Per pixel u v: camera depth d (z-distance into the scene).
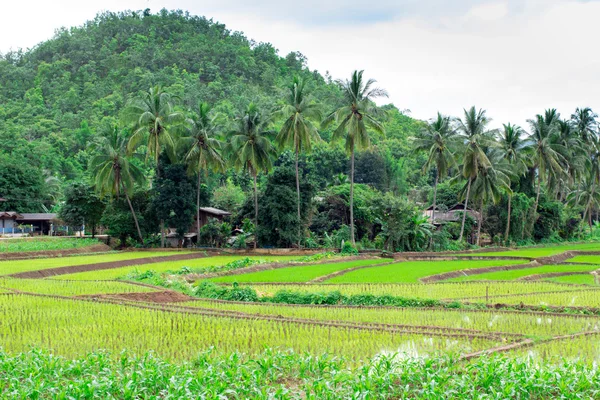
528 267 51.69
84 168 112.75
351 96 63.31
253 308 28.17
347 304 29.83
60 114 135.12
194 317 23.89
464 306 29.02
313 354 18.64
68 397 13.48
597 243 88.81
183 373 15.05
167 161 71.19
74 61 166.75
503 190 79.69
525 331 23.02
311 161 105.06
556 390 14.96
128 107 66.50
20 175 86.75
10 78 160.38
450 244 71.81
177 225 70.25
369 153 109.06
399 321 24.95
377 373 15.25
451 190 91.50
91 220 73.94
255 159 68.75
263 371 15.70
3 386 14.34
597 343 20.36
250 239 71.69
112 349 18.78
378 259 58.28
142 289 33.66
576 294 33.06
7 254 54.31
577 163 86.12
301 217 69.75
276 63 183.25
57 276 42.00
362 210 74.31
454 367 16.25
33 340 19.89
